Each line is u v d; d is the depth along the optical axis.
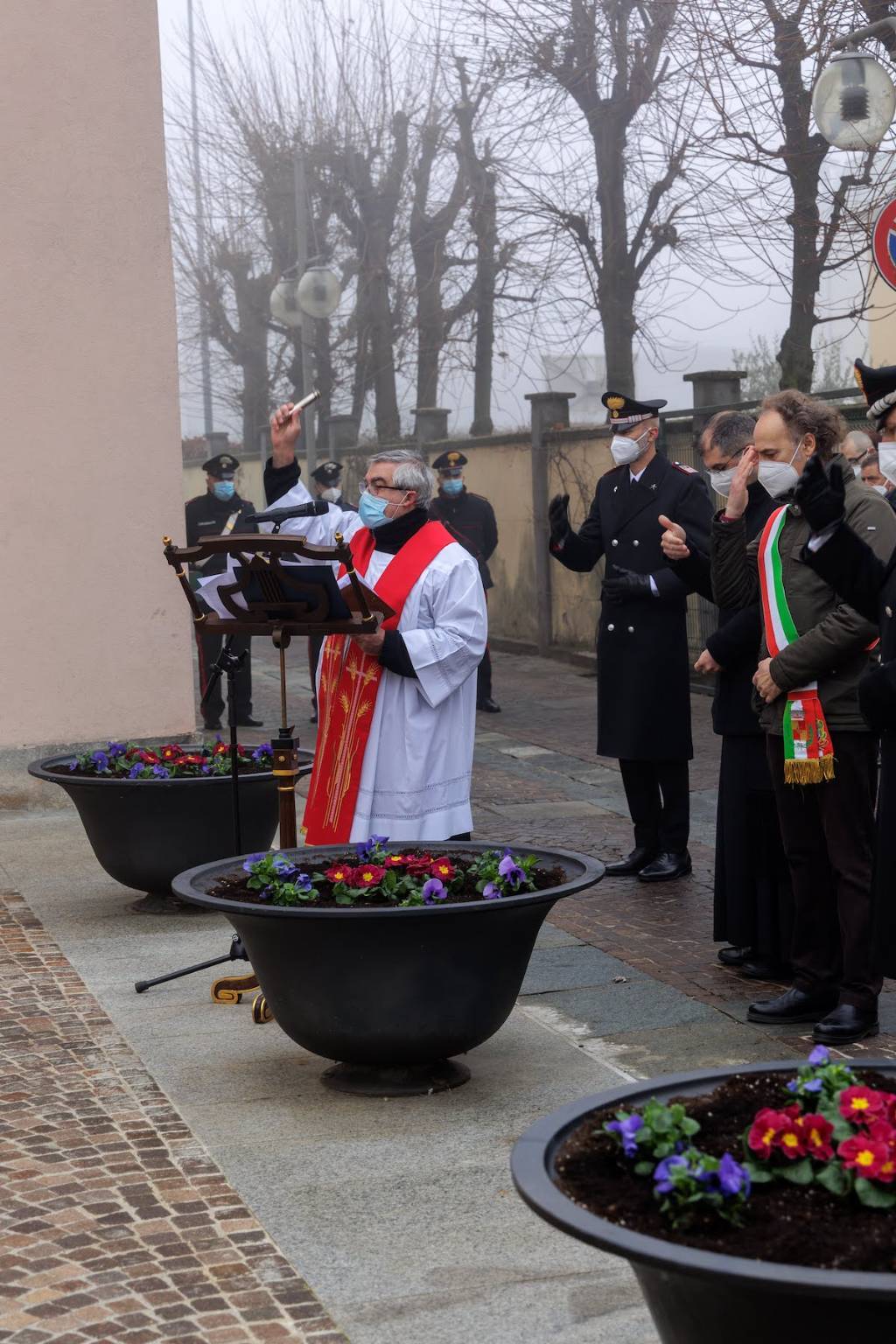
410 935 4.22
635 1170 2.52
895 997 5.49
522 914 4.32
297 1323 3.19
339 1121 4.33
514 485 17.70
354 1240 3.58
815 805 5.02
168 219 9.69
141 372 9.70
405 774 5.30
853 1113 2.55
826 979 5.15
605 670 7.33
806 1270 2.13
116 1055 4.91
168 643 9.86
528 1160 2.54
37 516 9.55
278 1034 5.11
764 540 4.96
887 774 4.01
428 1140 4.18
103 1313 3.21
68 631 9.65
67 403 9.57
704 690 13.88
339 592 4.82
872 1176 2.40
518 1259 3.48
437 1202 3.78
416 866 4.56
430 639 5.16
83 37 9.46
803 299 13.86
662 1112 2.58
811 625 4.86
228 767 6.55
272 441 5.53
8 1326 3.16
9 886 7.46
